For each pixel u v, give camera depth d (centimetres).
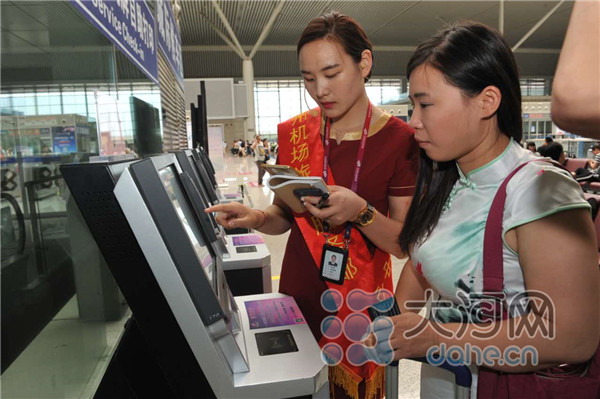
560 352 64
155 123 283
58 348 109
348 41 104
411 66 73
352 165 119
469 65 67
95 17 118
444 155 73
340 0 1645
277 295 115
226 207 115
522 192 68
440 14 1836
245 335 87
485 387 72
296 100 2738
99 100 101
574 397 69
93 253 137
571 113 35
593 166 711
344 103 109
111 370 86
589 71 35
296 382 72
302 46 107
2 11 88
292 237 127
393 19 1925
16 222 93
